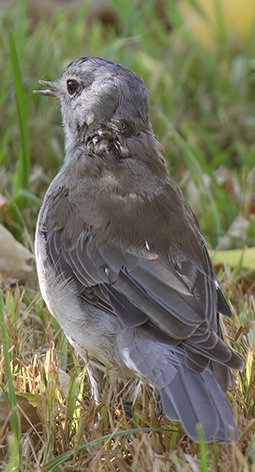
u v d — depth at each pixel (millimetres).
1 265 10609
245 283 10984
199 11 16375
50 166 13516
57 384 8094
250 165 13609
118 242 8086
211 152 14148
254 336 8938
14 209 11789
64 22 16500
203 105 15219
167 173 9133
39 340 9594
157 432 7621
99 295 7984
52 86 10164
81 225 8406
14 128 13672
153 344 7398
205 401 6816
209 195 12008
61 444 7641
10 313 9336
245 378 8500
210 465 7023
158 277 7680
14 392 7590
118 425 7445
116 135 9078
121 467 7098
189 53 16078
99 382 8484
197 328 7270
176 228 8320
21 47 14680
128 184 8578
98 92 9195
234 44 16812
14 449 6688
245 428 7516
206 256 8664
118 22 18188
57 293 8273
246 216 12305
